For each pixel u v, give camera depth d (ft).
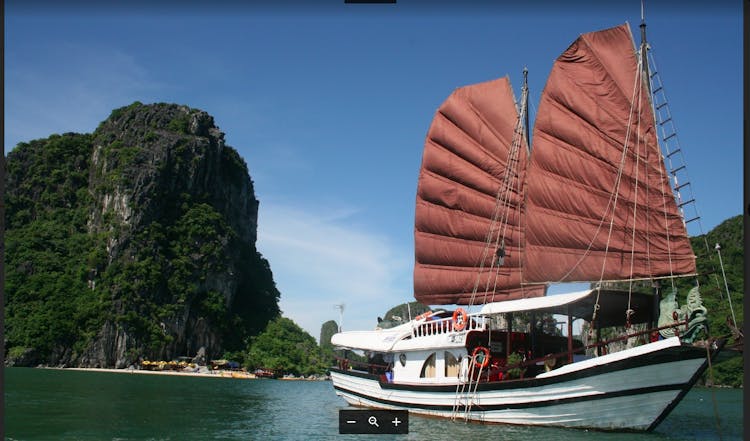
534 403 64.95
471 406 70.95
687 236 62.03
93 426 68.95
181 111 461.78
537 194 73.97
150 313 354.74
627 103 67.77
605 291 65.36
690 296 59.16
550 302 67.77
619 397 59.82
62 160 448.24
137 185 392.47
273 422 79.87
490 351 72.38
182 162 420.36
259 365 354.33
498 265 86.07
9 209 417.08
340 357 107.65
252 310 442.50
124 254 369.91
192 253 393.50
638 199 65.98
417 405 79.15
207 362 368.68
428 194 99.76
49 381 172.55
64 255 383.65
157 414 85.87
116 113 466.70
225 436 64.69
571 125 72.02
